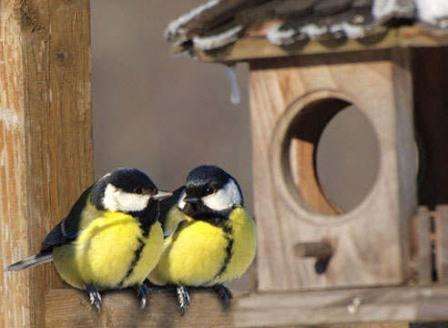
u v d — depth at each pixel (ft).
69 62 38.50
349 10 33.65
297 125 35.65
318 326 36.55
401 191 33.71
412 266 33.76
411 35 32.83
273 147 34.91
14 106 37.68
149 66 62.28
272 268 34.60
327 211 36.94
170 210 39.55
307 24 33.83
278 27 34.12
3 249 37.52
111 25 62.80
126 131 61.41
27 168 37.55
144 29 62.85
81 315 37.06
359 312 32.83
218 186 39.27
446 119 36.29
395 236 33.60
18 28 37.70
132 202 38.04
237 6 34.55
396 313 32.63
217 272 38.83
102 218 37.73
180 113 61.46
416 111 36.42
